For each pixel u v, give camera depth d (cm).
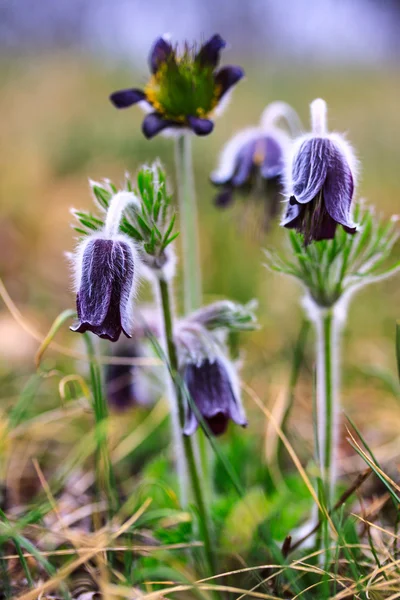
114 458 59
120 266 47
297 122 58
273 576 48
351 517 51
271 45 245
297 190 48
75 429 60
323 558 50
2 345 68
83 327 46
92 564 51
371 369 61
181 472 53
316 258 50
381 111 146
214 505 54
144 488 54
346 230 47
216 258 78
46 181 106
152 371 60
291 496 55
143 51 193
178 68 52
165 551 50
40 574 50
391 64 215
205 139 123
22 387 64
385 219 84
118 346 59
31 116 134
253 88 177
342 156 48
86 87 159
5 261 83
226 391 50
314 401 50
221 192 59
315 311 51
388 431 60
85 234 49
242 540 51
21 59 189
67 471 55
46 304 75
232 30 251
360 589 47
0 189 98
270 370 66
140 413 62
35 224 93
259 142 58
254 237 59
